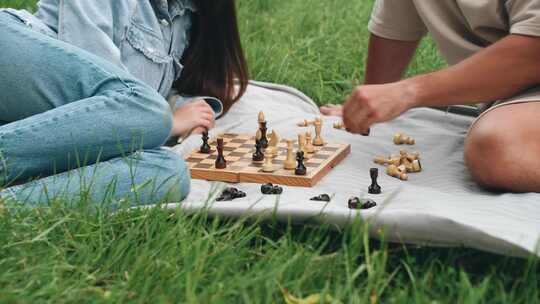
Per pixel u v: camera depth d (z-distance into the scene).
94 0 2.66
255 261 2.03
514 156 2.35
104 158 2.35
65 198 2.16
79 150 2.30
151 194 2.23
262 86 3.39
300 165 2.49
